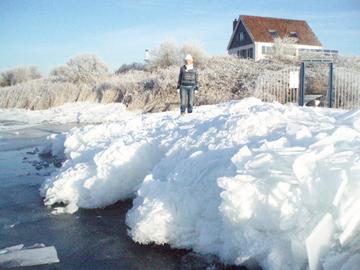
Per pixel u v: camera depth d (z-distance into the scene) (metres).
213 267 4.40
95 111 24.70
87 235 5.69
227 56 29.48
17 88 35.78
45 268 4.67
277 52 30.38
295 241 3.58
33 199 7.58
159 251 4.98
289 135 5.17
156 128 8.72
